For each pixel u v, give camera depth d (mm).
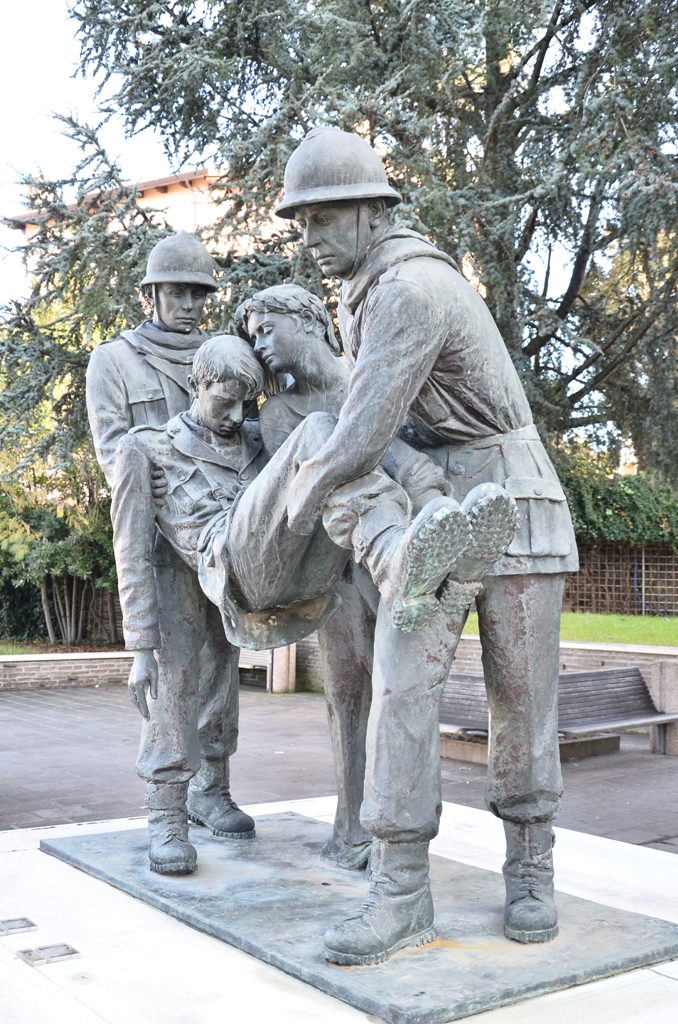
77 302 11133
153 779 3240
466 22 9898
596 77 10328
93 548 15352
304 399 3084
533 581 2629
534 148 10992
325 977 2359
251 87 11250
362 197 2529
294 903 2910
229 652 3738
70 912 2947
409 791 2418
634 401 12008
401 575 2174
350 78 10234
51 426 13383
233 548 2672
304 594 2770
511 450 2648
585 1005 2301
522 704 2656
